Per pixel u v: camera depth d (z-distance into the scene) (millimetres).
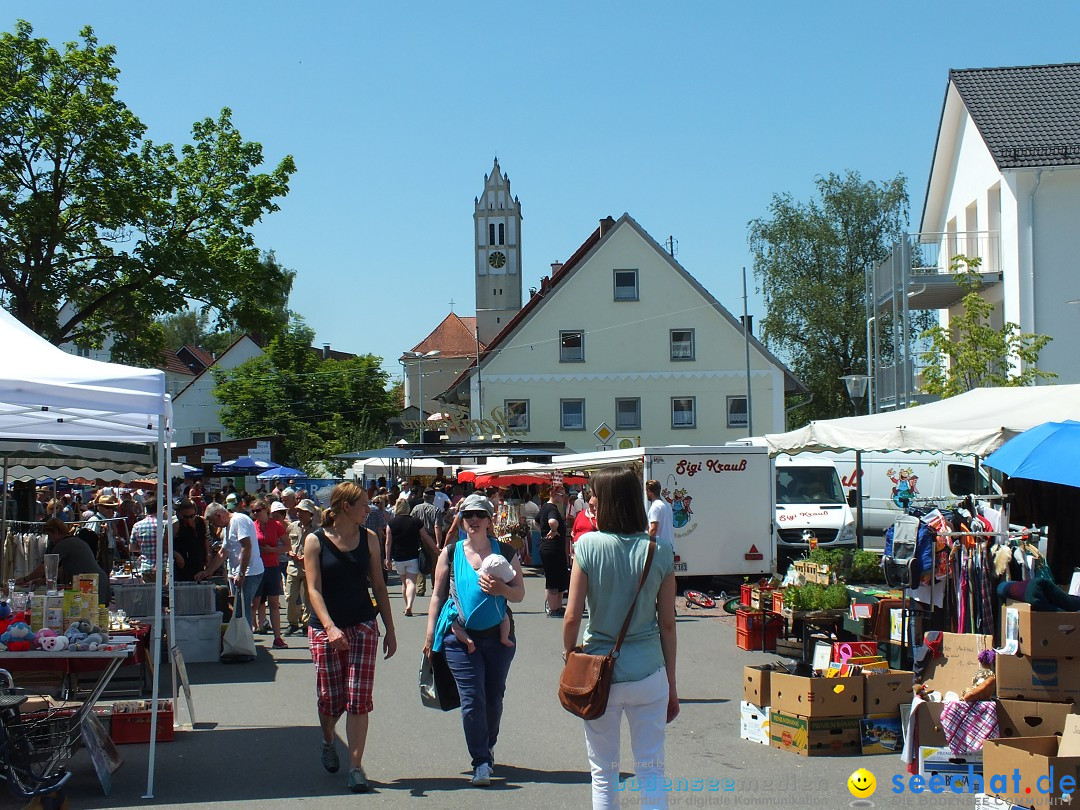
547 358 48781
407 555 17078
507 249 103812
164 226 28328
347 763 7691
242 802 6676
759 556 18531
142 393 7289
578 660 5008
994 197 27344
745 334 41531
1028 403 12453
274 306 30141
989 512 9828
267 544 13914
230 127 29359
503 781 7129
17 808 6328
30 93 26062
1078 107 26562
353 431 64000
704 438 48438
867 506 26516
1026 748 6445
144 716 8406
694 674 11227
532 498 29141
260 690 10805
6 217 25953
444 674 7371
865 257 51062
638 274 48781
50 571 8641
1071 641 7168
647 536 5184
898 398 27672
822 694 7812
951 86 28641
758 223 52188
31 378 7023
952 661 8008
